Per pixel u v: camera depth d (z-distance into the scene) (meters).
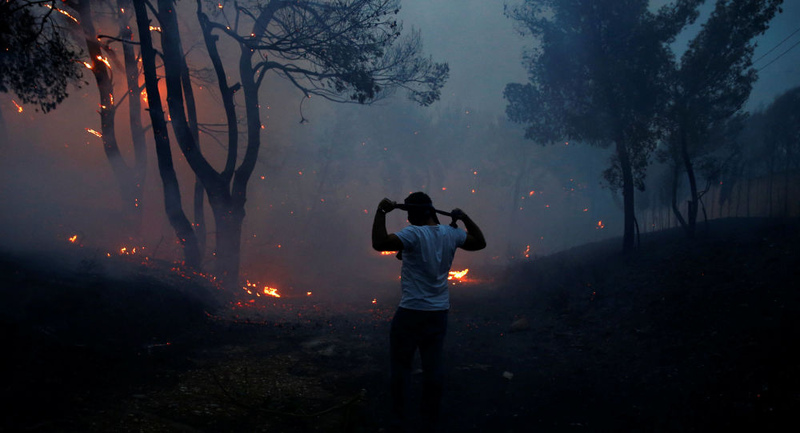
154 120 9.55
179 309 6.91
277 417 3.75
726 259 8.62
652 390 4.36
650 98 11.34
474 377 5.09
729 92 11.82
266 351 5.80
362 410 4.03
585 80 12.23
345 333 7.04
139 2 9.23
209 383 4.41
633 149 11.88
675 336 5.70
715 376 4.30
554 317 8.00
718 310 6.14
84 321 5.09
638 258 10.99
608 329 6.68
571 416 3.98
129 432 3.14
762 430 3.18
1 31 6.74
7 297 4.82
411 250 3.42
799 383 3.63
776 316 5.34
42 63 7.43
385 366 5.41
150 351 5.07
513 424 3.86
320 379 4.86
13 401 3.26
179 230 9.89
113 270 7.09
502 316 8.60
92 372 4.12
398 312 3.49
